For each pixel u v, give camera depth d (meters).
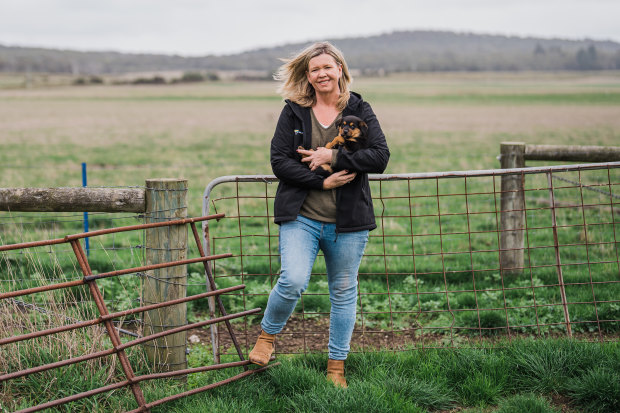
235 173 18.59
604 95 93.62
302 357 4.68
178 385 4.32
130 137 34.28
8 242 8.65
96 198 4.46
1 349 4.25
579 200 11.72
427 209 12.40
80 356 3.96
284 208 3.97
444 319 5.90
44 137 33.47
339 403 3.80
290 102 4.07
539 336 5.20
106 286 6.63
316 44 4.08
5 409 3.79
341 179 3.87
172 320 4.50
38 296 5.89
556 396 4.14
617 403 3.90
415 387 4.09
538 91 114.38
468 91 117.00
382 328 5.79
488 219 11.36
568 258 8.27
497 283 7.09
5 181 15.98
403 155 24.42
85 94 112.88
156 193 4.39
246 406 3.85
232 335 4.33
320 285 7.02
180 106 74.25
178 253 4.46
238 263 8.08
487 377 4.24
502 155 7.29
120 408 3.92
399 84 173.12
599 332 5.05
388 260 8.42
